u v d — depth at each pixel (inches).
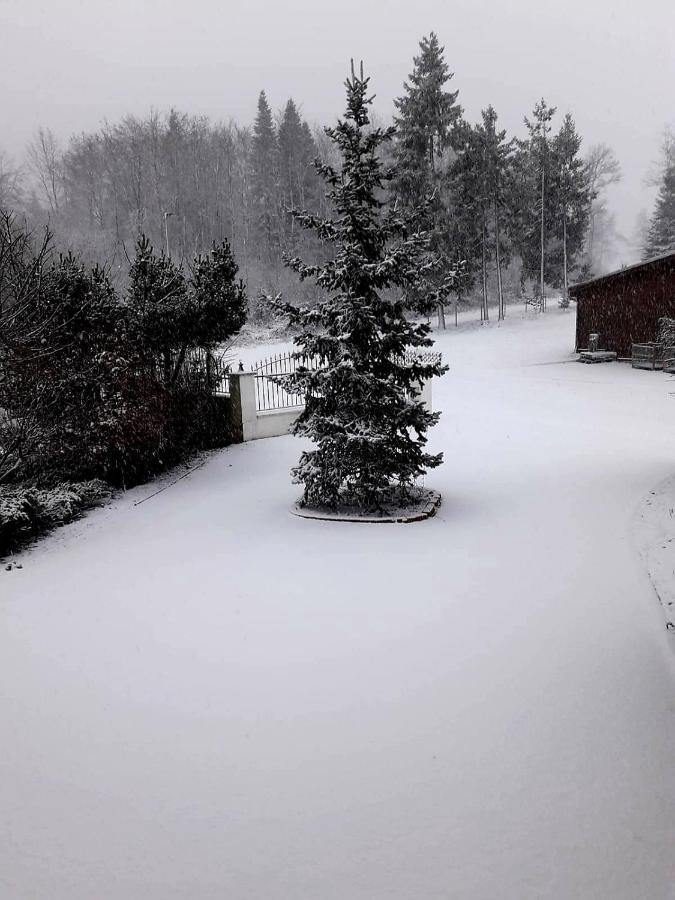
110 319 506.9
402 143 1657.2
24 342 410.9
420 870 105.7
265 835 115.1
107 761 140.0
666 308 1103.6
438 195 1652.3
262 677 176.6
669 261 1087.0
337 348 353.7
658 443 539.5
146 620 222.2
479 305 2135.8
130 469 501.7
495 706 157.1
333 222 358.3
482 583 241.8
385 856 109.0
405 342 366.6
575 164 1861.5
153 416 493.7
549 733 144.9
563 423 652.7
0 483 414.9
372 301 358.9
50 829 118.5
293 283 2133.4
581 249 2097.7
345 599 231.6
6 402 415.8
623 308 1167.0
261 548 300.8
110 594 251.9
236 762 137.9
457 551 281.4
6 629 221.3
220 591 246.8
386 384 350.6
